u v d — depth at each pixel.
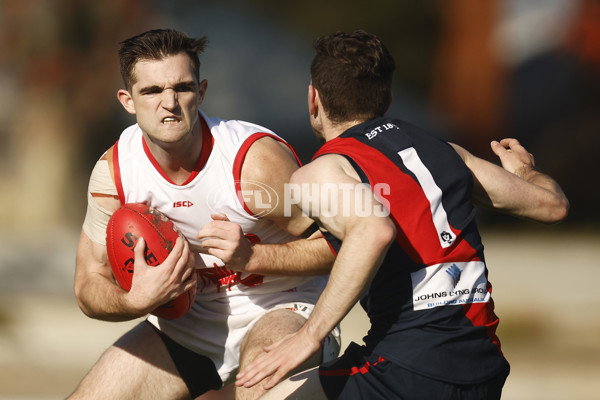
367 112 13.06
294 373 14.10
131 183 14.39
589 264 44.72
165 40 13.53
